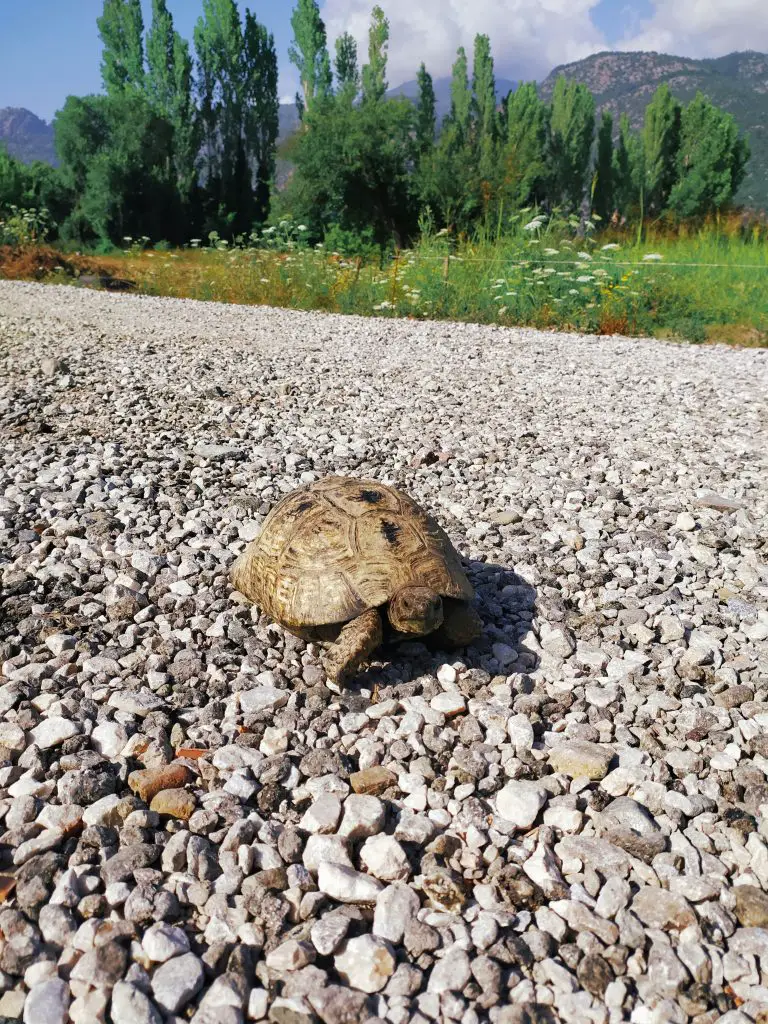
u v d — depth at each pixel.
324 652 0.52
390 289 2.42
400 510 0.53
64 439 0.97
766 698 0.49
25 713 0.45
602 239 2.92
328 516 0.52
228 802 0.39
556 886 0.35
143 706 0.46
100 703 0.47
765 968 0.31
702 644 0.55
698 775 0.43
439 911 0.34
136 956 0.31
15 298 2.47
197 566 0.65
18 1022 0.28
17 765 0.41
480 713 0.47
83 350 1.54
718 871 0.36
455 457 0.97
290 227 3.44
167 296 2.78
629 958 0.32
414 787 0.41
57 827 0.37
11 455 0.90
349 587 0.48
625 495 0.86
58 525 0.70
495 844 0.37
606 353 1.71
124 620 0.56
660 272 2.25
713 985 0.31
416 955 0.32
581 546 0.72
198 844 0.36
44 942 0.31
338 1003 0.29
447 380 1.39
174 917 0.33
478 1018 0.29
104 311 2.21
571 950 0.32
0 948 0.31
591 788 0.41
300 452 0.97
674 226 3.27
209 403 1.18
